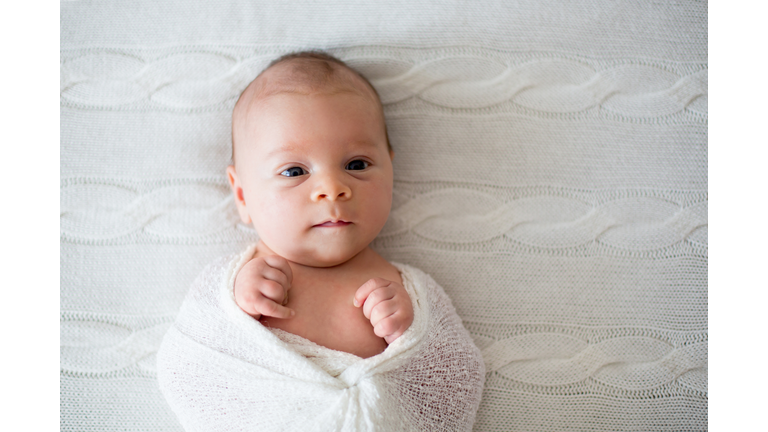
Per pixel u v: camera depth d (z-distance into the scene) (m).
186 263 1.19
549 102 1.25
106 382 1.14
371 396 0.83
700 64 1.25
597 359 1.17
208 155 1.22
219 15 1.25
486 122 1.24
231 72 1.23
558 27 1.26
